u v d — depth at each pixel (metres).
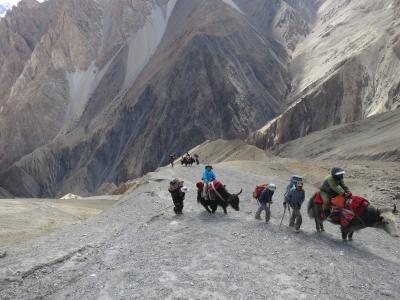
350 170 34.59
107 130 173.25
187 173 28.20
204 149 66.75
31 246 12.20
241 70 166.50
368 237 13.43
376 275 9.66
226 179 25.75
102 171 165.75
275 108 158.75
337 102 122.31
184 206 17.23
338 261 10.34
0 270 10.07
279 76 170.12
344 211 11.82
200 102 154.88
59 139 188.88
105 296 8.49
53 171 178.00
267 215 14.00
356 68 126.19
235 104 153.00
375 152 47.22
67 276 9.67
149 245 11.59
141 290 8.66
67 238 13.05
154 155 151.25
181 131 151.00
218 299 8.22
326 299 8.29
